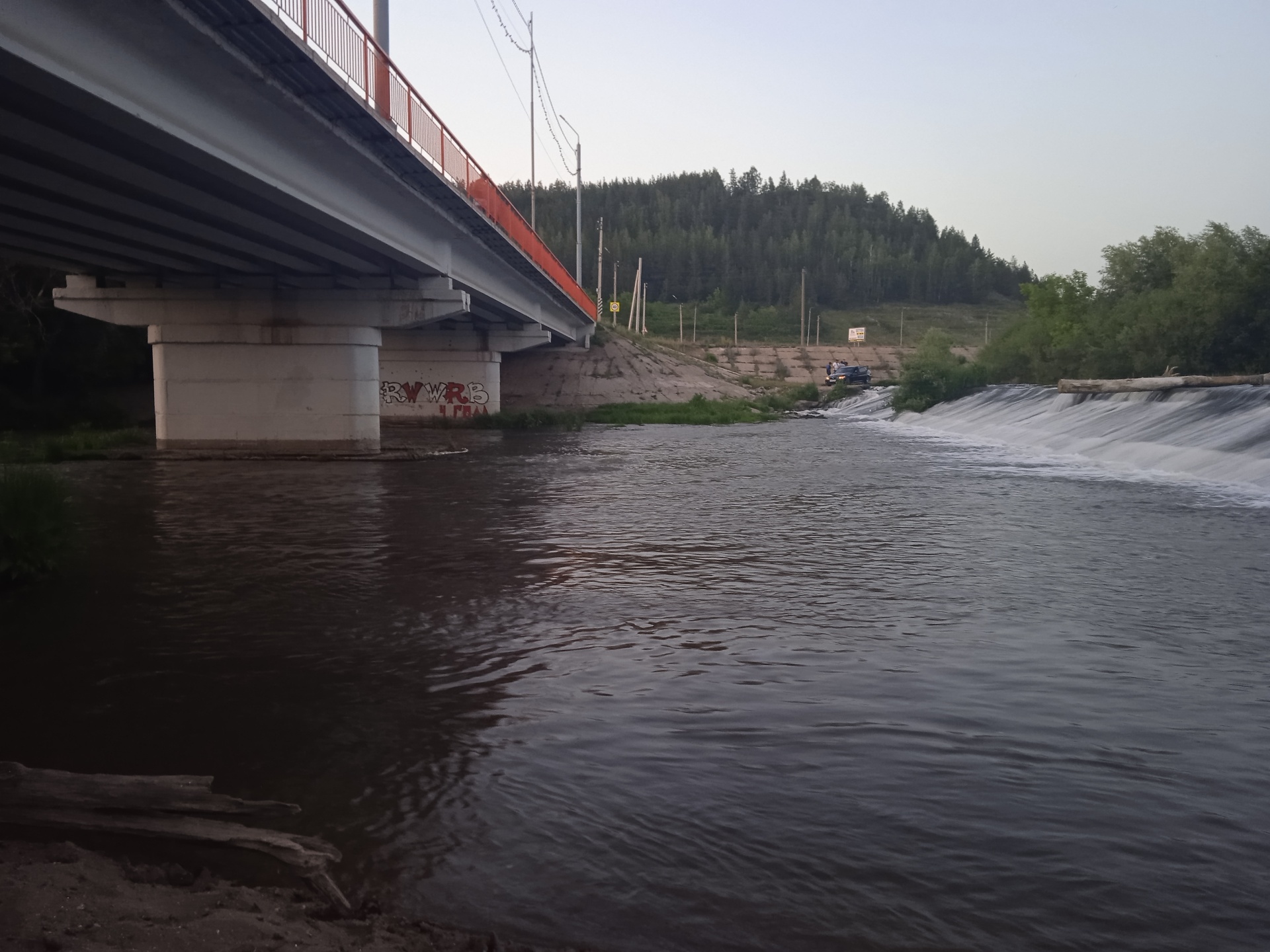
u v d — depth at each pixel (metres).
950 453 33.81
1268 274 35.41
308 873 5.12
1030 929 4.70
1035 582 12.52
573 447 37.81
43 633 10.09
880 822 5.78
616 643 9.69
